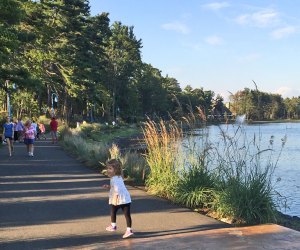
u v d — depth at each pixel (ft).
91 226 25.73
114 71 291.58
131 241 22.71
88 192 37.01
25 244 22.12
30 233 24.14
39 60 132.36
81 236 23.63
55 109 240.73
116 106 303.07
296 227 27.55
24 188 38.86
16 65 113.09
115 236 23.67
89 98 207.62
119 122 283.59
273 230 24.86
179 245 21.94
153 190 36.47
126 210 23.88
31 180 43.78
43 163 59.77
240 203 27.37
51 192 36.88
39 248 21.45
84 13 204.13
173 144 36.50
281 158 93.50
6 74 99.60
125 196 23.91
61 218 27.66
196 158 34.22
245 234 24.00
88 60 201.77
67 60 169.17
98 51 231.91
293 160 90.38
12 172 49.93
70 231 24.61
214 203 29.63
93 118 279.08
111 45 290.35
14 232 24.32
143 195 35.70
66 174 48.70
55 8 168.55
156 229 25.12
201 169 33.04
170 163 36.42
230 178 29.30
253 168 29.78
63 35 169.78
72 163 60.13
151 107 360.48
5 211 29.48
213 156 33.88
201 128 34.83
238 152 30.86
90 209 30.32
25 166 55.93
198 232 24.47
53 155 71.97
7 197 34.50
